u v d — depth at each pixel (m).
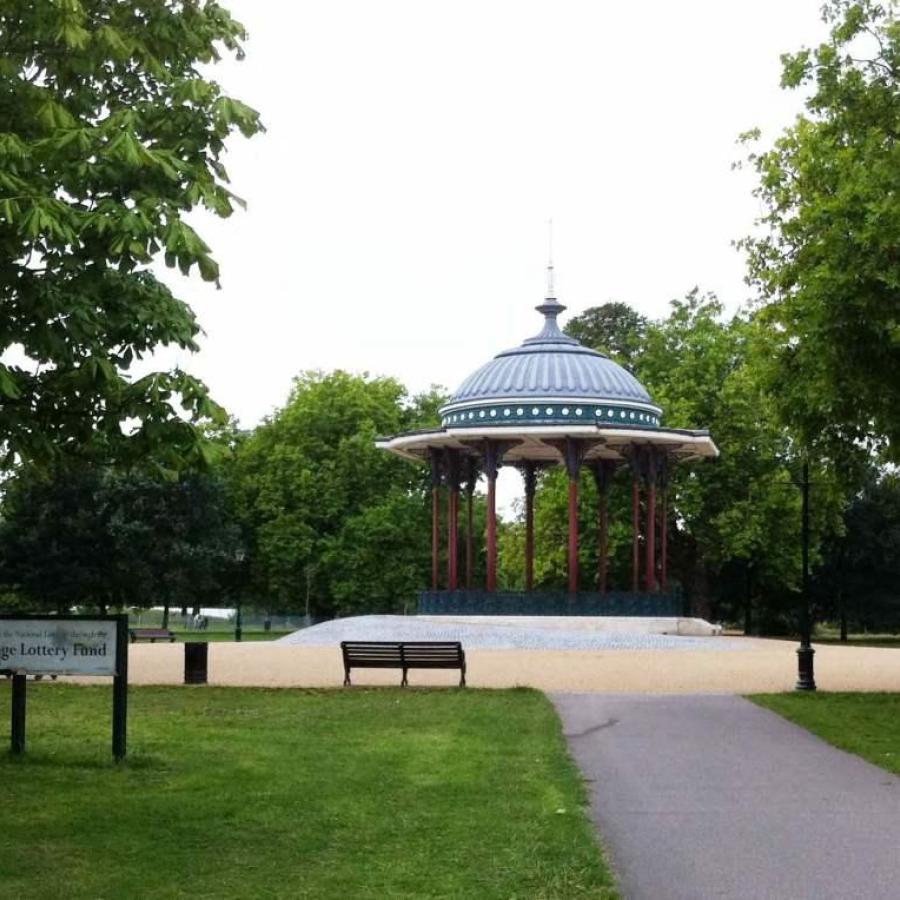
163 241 12.30
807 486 30.58
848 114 26.86
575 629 49.25
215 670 34.78
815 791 15.56
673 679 32.91
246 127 13.83
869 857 11.81
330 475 78.38
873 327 23.86
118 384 13.20
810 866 11.42
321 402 80.69
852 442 28.52
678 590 55.12
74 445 15.01
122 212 12.04
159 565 68.25
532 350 54.41
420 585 76.69
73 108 14.30
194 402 13.05
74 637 17.36
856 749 19.28
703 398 65.50
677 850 12.09
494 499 52.06
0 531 66.19
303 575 78.12
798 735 21.14
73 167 12.35
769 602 82.62
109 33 13.46
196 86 13.49
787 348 27.14
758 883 10.77
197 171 13.23
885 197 23.44
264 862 11.14
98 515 66.31
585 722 22.88
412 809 13.73
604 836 12.72
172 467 14.02
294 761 17.36
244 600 86.31
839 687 31.12
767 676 33.97
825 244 24.11
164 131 13.72
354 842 12.00
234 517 79.12
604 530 57.88
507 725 21.78
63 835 12.22
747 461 65.88
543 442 52.34
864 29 26.98
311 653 41.56
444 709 24.42
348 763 17.22
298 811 13.57
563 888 10.20
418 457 59.53
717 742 20.22
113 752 17.39
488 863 11.09
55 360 13.09
